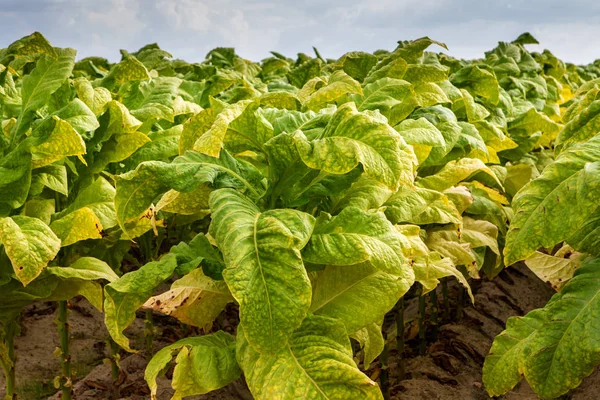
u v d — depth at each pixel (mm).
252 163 2418
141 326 4453
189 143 2363
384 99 3029
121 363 3762
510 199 4258
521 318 2502
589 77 8805
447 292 4547
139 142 2861
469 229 3316
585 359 2145
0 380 3748
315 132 2158
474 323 4379
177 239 4480
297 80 5191
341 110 2025
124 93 3506
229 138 2219
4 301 2566
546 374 2232
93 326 4523
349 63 4332
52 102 3041
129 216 2168
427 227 3148
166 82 3578
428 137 2490
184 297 2158
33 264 2166
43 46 2941
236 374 2049
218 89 4230
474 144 3229
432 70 3443
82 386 3551
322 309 2156
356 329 2111
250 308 1708
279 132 2252
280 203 2215
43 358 4051
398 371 3648
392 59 3811
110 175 3027
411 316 4656
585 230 2564
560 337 2250
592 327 2176
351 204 2230
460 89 3625
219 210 1935
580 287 2344
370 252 1839
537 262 3043
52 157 2520
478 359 3969
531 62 5980
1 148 2604
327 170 1870
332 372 1797
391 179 1842
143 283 2053
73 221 2502
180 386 2010
